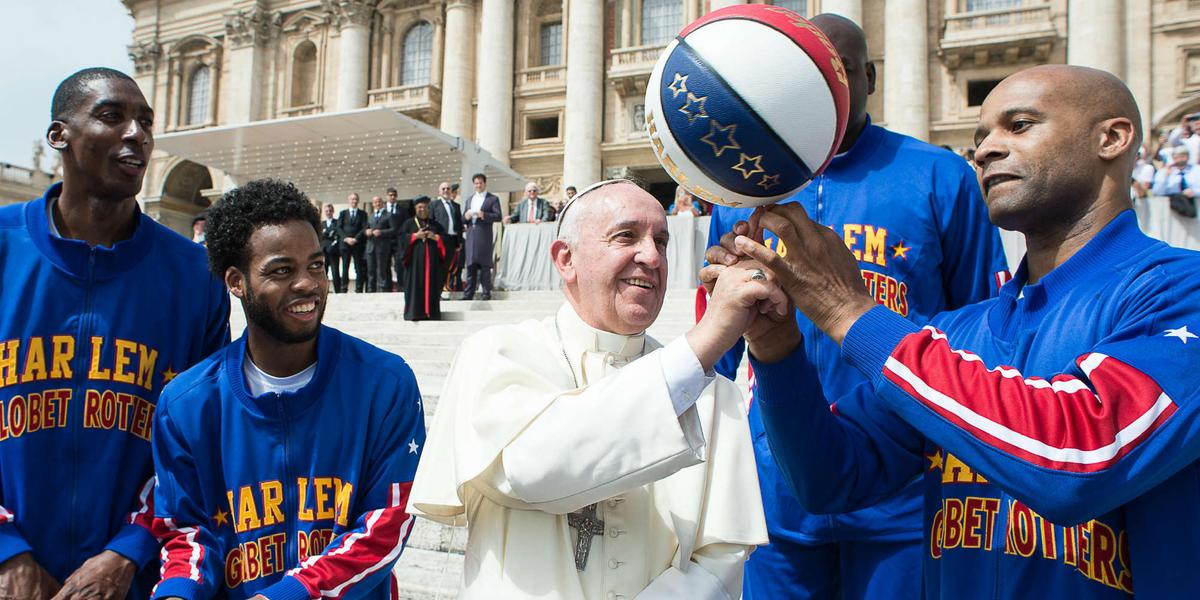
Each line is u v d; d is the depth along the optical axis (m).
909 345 1.54
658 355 1.71
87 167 2.48
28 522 2.39
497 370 1.85
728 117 1.60
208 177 36.19
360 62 31.67
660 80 1.71
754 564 2.85
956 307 2.93
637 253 1.92
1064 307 1.70
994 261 2.82
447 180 23.73
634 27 28.47
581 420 1.66
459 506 1.92
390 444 2.43
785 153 1.62
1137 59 22.78
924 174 2.82
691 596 1.84
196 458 2.29
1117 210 1.74
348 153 21.91
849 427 1.98
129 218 2.66
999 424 1.41
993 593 1.66
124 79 2.57
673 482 1.97
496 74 28.75
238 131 20.47
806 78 1.60
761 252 1.63
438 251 11.00
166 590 2.07
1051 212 1.75
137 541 2.33
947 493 1.80
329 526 2.34
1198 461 1.49
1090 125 1.70
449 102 30.05
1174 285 1.50
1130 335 1.48
